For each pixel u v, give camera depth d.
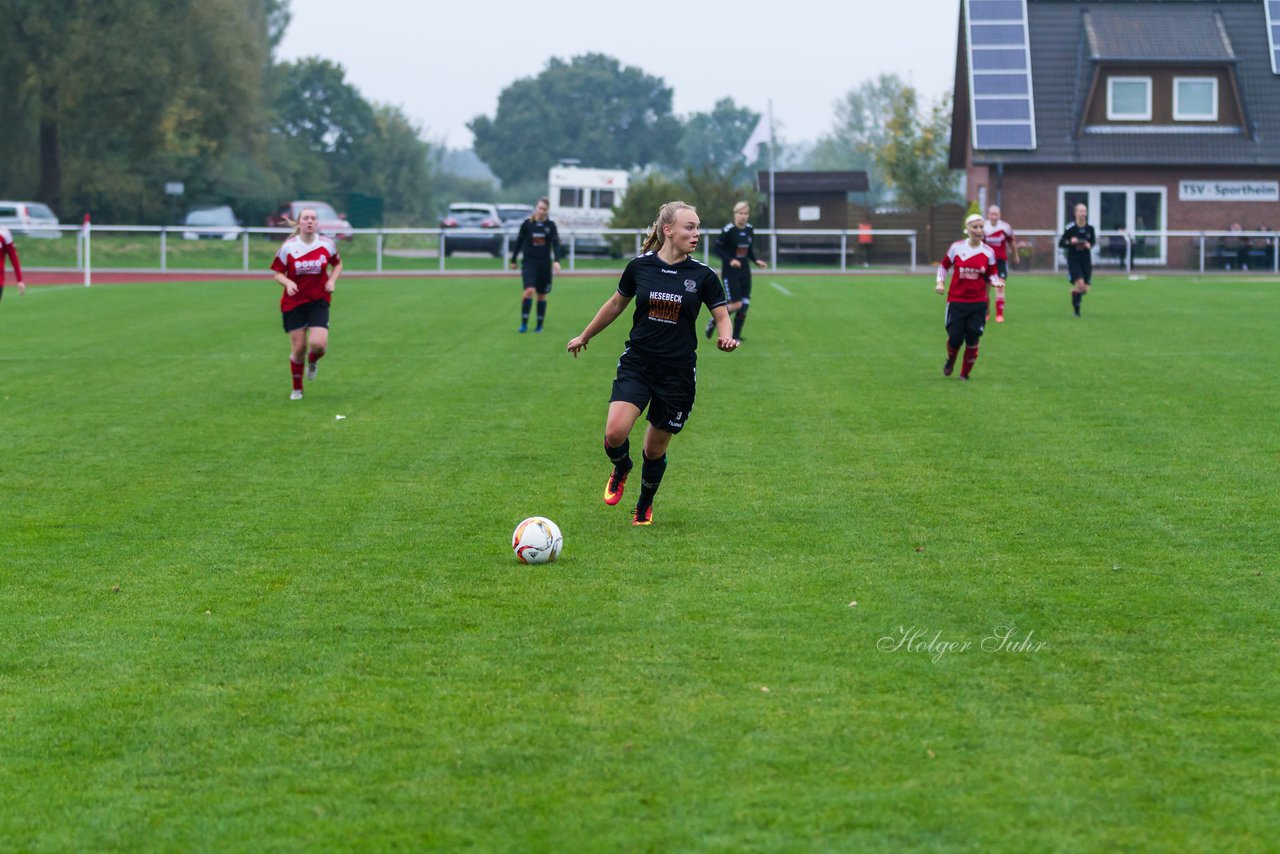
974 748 11.24
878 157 134.75
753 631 14.24
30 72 116.12
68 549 18.00
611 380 33.84
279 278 30.77
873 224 104.56
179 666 13.44
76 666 13.47
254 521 19.48
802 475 22.36
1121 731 11.56
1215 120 95.56
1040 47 97.62
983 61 96.50
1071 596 15.39
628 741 11.45
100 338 43.66
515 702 12.35
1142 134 95.19
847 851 9.59
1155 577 16.14
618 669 13.15
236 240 94.69
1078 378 33.53
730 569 16.67
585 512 19.89
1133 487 21.14
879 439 25.56
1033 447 24.59
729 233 40.91
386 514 19.88
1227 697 12.29
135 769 11.08
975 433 26.08
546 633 14.27
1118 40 95.69
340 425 27.52
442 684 12.84
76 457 24.27
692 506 20.20
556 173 119.00
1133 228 95.75
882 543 17.88
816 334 44.31
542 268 45.19
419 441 25.72
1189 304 55.38
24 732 11.84
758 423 27.41
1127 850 9.59
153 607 15.37
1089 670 13.01
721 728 11.69
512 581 16.25
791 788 10.55
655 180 104.50
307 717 12.09
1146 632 14.11
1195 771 10.78
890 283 70.62
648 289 18.31
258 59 129.88
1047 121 95.69
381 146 199.50
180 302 57.84
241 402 30.53
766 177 106.88
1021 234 88.38
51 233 94.38
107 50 114.50
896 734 11.53
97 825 10.13
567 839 9.81
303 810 10.32
